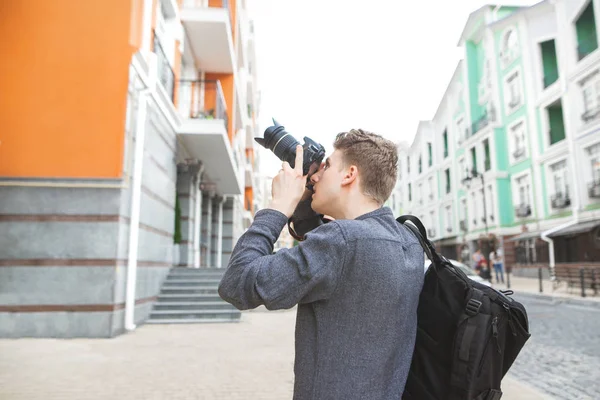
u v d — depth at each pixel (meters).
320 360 1.07
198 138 11.73
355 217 1.26
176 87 11.43
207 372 4.88
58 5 7.68
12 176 7.25
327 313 1.10
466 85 32.03
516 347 1.19
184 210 13.36
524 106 25.23
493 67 28.52
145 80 8.39
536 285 19.42
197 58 14.89
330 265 1.08
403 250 1.19
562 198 21.45
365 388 1.05
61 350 6.03
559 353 6.37
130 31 7.66
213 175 16.12
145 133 8.62
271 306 1.09
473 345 1.12
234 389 4.23
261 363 5.34
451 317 1.18
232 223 22.19
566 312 11.01
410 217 1.34
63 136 7.41
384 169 1.27
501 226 26.73
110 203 7.32
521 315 1.17
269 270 1.09
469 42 32.00
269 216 1.20
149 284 9.23
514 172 26.41
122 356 5.68
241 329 8.22
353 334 1.08
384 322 1.09
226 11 12.55
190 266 13.37
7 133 7.37
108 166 7.39
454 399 1.12
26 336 6.98
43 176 7.29
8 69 7.52
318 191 1.33
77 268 7.15
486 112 29.69
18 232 7.14
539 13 24.55
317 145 1.34
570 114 20.48
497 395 1.12
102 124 7.45
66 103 7.48
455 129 34.66
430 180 40.88
